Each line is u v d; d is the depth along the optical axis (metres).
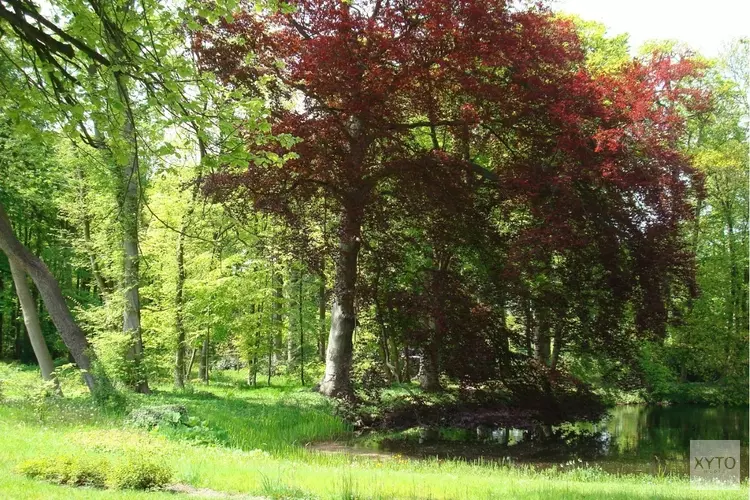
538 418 18.38
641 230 16.25
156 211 20.80
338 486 7.58
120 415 12.85
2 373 18.64
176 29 9.70
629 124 16.19
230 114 8.61
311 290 29.66
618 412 24.12
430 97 16.56
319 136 16.06
